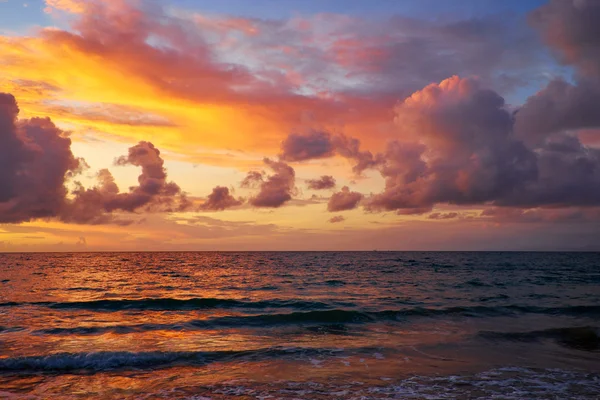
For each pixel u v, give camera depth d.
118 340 15.18
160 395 9.44
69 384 10.25
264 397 9.28
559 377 10.91
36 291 32.25
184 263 86.31
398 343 14.84
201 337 15.90
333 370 11.47
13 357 12.30
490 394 9.49
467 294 29.44
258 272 56.16
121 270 60.47
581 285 36.28
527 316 20.39
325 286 35.81
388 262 90.81
